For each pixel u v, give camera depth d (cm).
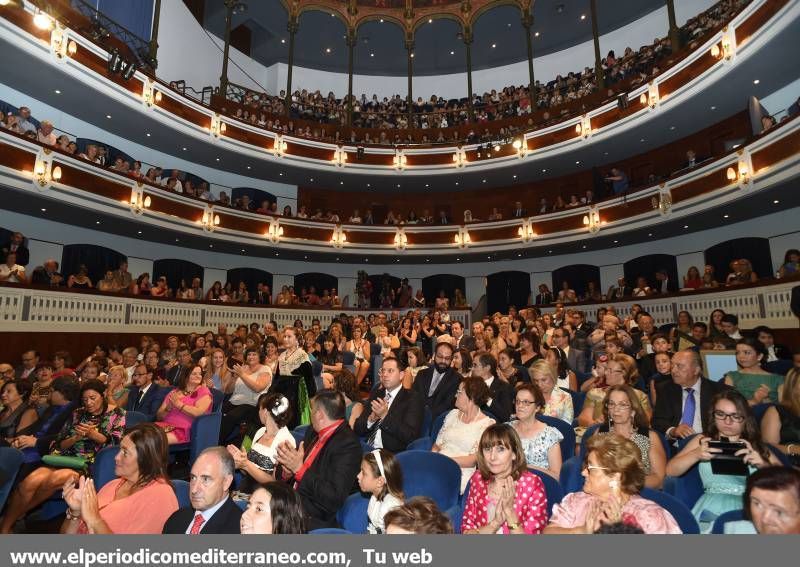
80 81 1161
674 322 1168
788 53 1031
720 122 1384
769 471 195
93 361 680
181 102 1456
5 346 913
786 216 1203
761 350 453
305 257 1844
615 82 1670
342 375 535
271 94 2212
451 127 1923
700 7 1730
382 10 1988
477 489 283
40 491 389
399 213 2050
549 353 580
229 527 252
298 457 327
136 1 1530
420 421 434
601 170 1734
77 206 1148
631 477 237
